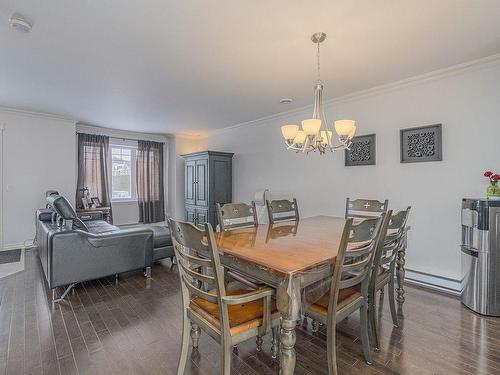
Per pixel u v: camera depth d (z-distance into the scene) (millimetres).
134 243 3135
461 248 2646
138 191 6277
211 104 4113
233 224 2518
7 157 4453
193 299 1667
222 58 2615
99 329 2143
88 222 4543
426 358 1787
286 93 3615
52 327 2166
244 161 5508
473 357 1793
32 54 2531
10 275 3318
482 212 2373
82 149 5422
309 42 2316
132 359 1784
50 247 2637
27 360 1762
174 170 6559
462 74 2775
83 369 1683
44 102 4023
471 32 2156
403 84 3172
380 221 1605
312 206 4211
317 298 1615
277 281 1357
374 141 3461
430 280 2996
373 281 1904
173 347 1919
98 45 2369
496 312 2330
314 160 4180
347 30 2129
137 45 2371
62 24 2051
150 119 5066
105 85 3318
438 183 2943
